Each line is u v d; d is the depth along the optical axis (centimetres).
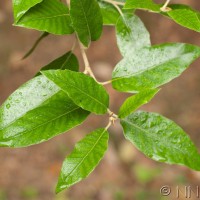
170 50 63
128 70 63
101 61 263
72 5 62
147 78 63
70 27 65
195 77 258
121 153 230
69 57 70
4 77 256
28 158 230
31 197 216
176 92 254
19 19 63
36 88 61
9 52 264
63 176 56
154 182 221
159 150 59
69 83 57
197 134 242
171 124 59
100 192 218
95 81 59
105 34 273
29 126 58
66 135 238
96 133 59
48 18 64
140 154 230
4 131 58
